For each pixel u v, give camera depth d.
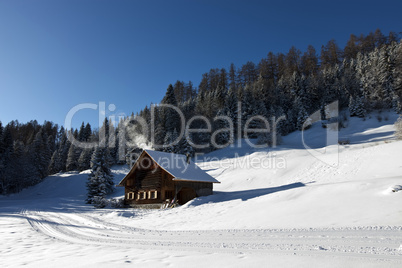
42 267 6.12
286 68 99.06
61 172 73.81
